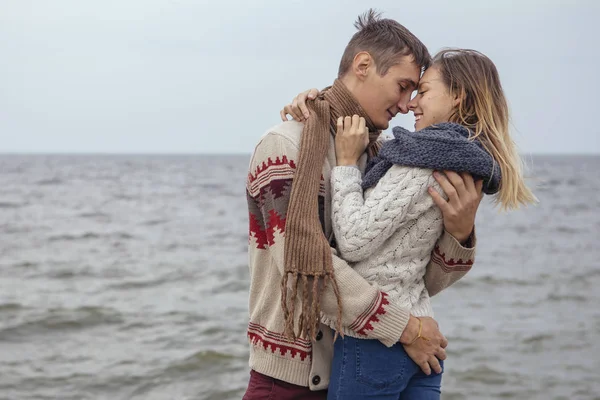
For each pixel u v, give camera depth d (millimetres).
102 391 6668
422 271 2381
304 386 2381
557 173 90812
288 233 2199
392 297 2268
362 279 2199
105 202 34656
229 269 13875
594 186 61750
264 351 2416
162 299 10758
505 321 9688
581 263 16031
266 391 2426
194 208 31953
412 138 2229
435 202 2236
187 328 8922
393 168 2254
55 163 133000
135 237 19656
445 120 2375
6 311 9664
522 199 2404
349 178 2307
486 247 19703
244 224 24172
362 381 2266
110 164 127562
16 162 137875
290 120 2453
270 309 2436
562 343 8484
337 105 2439
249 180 2449
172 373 7145
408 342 2238
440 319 9781
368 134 2463
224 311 9930
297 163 2293
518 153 2432
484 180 2287
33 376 7016
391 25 2447
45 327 8898
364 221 2182
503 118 2389
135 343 8219
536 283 13039
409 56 2396
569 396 6652
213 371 7227
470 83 2334
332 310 2199
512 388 6848
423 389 2336
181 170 96250
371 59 2404
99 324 9102
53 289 11523
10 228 21531
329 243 2355
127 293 11250
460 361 7699
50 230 21094
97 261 14805
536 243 20797
